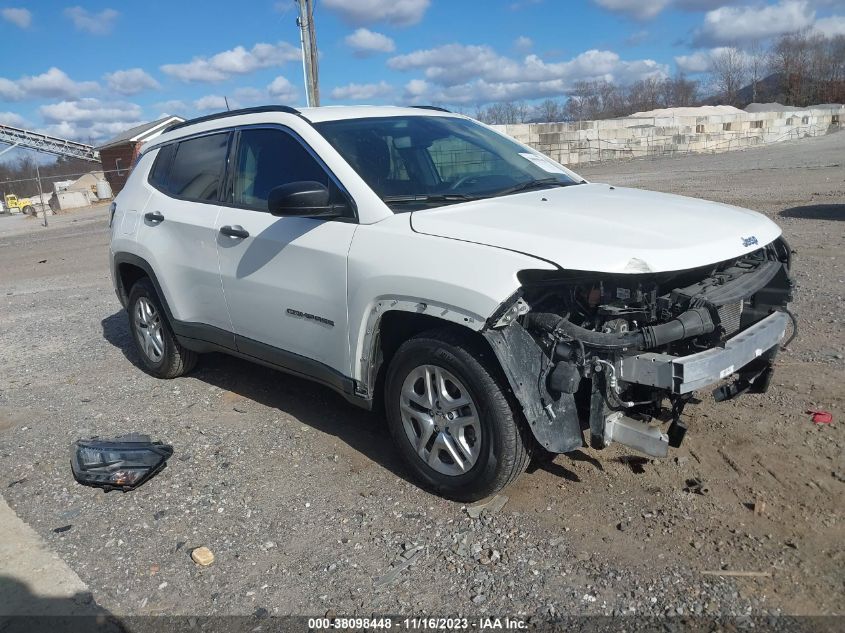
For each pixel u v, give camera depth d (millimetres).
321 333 3938
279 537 3393
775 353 3719
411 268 3352
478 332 3146
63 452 4441
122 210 5609
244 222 4359
